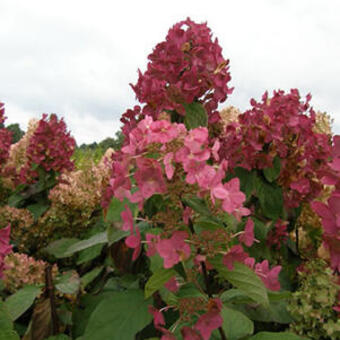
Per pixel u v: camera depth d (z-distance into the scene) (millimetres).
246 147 2922
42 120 4414
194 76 2510
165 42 2648
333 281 2260
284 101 3096
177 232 1354
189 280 1510
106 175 4211
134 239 1462
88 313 2547
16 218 4023
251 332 1709
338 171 1549
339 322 2152
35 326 2375
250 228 1495
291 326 2367
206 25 2754
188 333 1434
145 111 2572
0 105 5016
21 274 2842
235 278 1446
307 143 3018
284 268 3234
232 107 4613
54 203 3953
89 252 2967
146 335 2250
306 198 3146
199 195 1431
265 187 2996
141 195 1449
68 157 4543
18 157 6004
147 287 1461
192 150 1358
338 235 1492
